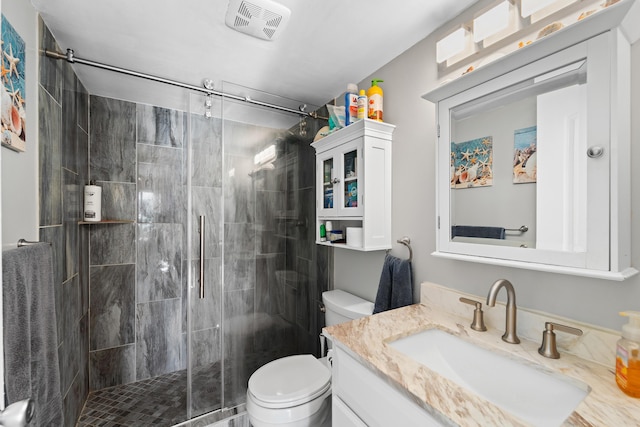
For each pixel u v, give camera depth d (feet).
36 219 3.81
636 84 2.50
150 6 3.75
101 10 3.83
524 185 3.03
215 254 6.19
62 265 4.71
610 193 2.36
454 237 3.71
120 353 6.69
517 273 3.34
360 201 4.80
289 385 4.35
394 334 3.30
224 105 5.89
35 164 3.80
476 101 3.47
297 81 5.86
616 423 1.89
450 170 3.73
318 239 6.02
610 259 2.36
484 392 2.97
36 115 3.82
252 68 5.36
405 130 4.78
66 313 4.86
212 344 6.14
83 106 6.00
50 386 2.91
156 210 7.11
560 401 2.47
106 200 6.58
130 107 6.85
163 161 7.20
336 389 3.38
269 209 6.34
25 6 3.55
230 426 5.47
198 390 5.80
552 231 2.77
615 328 2.64
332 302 5.53
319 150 6.03
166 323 7.17
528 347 2.98
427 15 3.95
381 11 3.85
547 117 2.81
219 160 6.05
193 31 4.27
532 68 2.88
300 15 3.92
